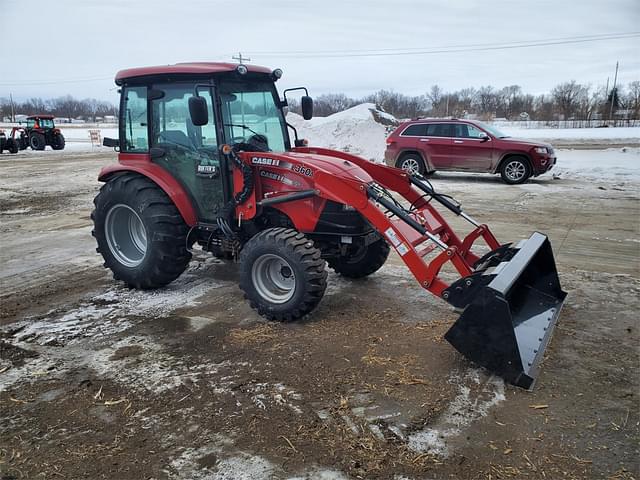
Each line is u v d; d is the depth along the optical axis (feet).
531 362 11.76
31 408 10.80
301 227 15.48
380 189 14.85
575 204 31.86
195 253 22.18
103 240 17.90
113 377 11.96
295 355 12.88
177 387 11.48
